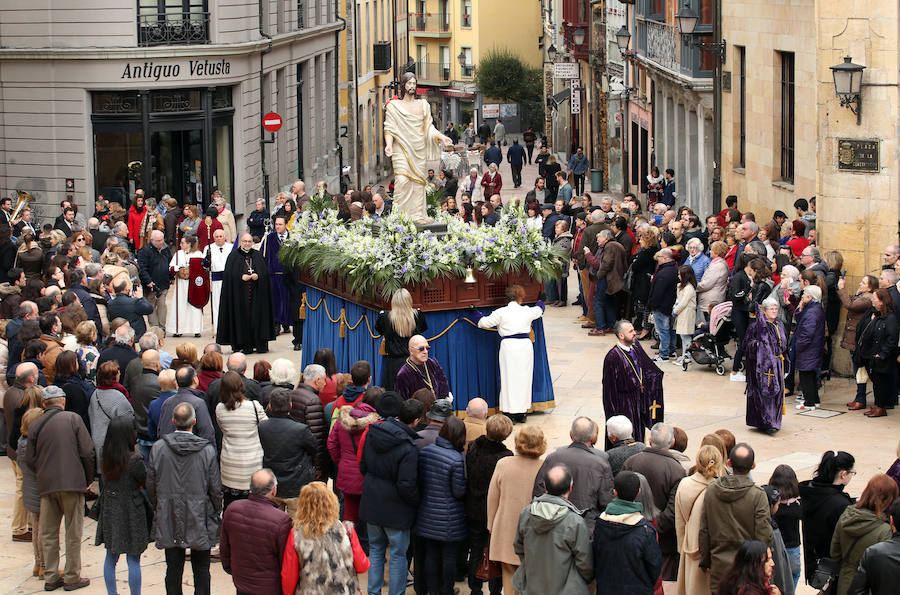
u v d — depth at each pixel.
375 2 58.47
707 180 29.98
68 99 30.30
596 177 46.47
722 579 8.43
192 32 31.09
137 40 30.36
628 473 9.07
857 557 9.25
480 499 10.55
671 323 19.17
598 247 21.36
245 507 9.45
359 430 11.28
